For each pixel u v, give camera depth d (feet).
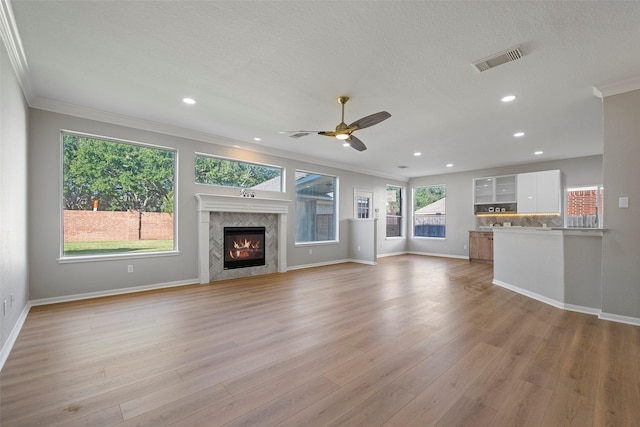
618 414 5.48
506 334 9.32
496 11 6.77
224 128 15.62
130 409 5.62
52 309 11.67
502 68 9.31
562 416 5.42
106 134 13.69
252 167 19.63
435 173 29.45
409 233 32.09
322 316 11.05
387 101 11.84
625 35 7.58
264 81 10.29
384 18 7.05
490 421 5.29
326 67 9.33
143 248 15.14
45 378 6.70
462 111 12.83
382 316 11.06
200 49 8.43
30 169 11.85
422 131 15.67
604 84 10.32
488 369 7.14
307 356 7.82
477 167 26.30
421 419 5.35
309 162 22.82
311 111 13.03
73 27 7.43
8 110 8.09
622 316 10.40
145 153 15.31
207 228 16.70
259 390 6.26
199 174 17.20
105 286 13.67
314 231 23.72
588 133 15.94
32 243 11.91
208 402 5.84
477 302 12.94
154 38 7.91
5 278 7.91
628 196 10.27
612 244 10.60
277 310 11.77
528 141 17.58
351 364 7.39
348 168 25.79
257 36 7.80
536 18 6.99
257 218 19.38
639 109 10.05
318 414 5.49
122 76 10.02
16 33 7.53
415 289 15.39
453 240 28.78
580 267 11.69
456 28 7.39
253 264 19.13
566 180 22.45
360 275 19.38
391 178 30.48
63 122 12.64
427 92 11.00
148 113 13.50
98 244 13.91
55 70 9.61
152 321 10.43
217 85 10.64
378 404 5.79
